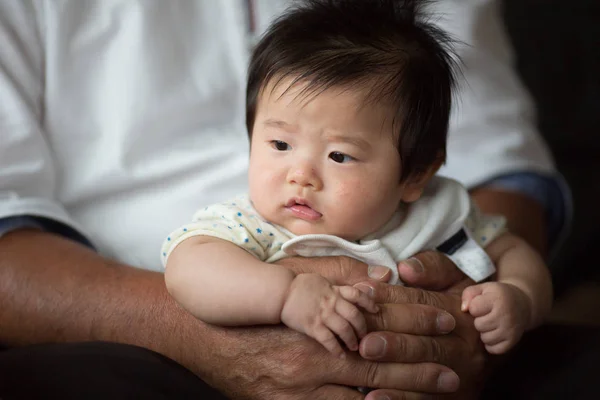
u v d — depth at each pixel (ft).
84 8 3.62
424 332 2.72
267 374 2.69
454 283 3.05
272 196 2.72
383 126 2.68
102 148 3.68
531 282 3.13
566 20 6.69
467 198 3.13
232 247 2.64
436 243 3.04
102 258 3.20
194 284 2.60
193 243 2.69
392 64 2.73
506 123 4.60
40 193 3.45
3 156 3.30
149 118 3.70
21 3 3.48
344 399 2.63
